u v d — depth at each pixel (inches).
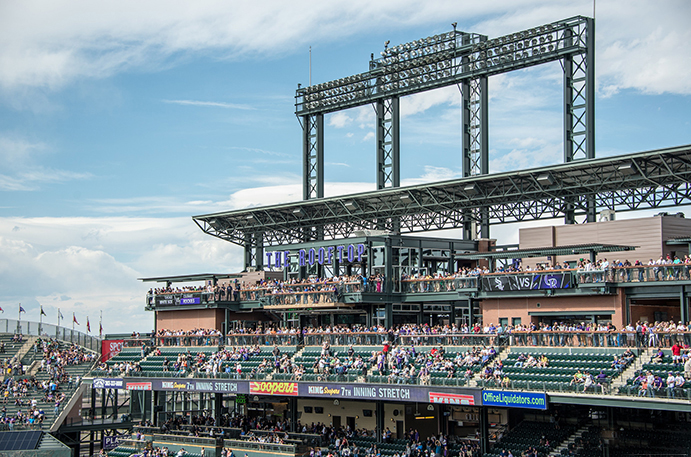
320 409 2874.0
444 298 2701.8
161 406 3410.4
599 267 2311.8
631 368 2027.6
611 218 2635.3
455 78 3329.2
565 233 2736.2
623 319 2274.9
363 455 2420.0
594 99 2910.9
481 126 3235.7
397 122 3533.5
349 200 3250.5
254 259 3917.3
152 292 3540.8
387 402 2632.9
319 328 2957.7
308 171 3900.1
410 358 2472.9
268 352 2891.2
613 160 2464.3
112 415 3469.5
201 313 3383.4
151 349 3287.4
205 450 2723.9
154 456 2775.6
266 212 3599.9
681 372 1918.1
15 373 3523.6
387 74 3560.5
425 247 2977.4
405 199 3129.9
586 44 2925.7
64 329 3966.5
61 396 3280.0
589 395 1952.5
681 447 2041.1
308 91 3848.4
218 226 3855.8
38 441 2962.6
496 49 3201.3
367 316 2886.3
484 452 2206.0
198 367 2950.3
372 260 2918.3
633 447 2106.3
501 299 2578.7
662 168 2508.6
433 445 2342.5
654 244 2480.3
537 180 2682.1
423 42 3474.4
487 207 3097.9
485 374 2208.4
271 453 2551.7
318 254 3046.3
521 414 2422.5
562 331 2229.3
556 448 2178.9
